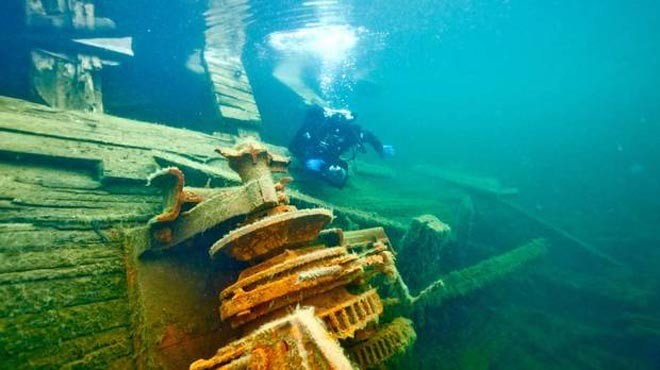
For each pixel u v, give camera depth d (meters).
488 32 18.59
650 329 5.92
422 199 7.41
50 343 2.04
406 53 16.70
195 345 2.33
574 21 18.02
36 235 2.46
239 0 7.55
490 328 5.81
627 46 18.53
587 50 19.55
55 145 3.31
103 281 2.43
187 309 2.43
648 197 12.38
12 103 3.64
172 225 2.56
